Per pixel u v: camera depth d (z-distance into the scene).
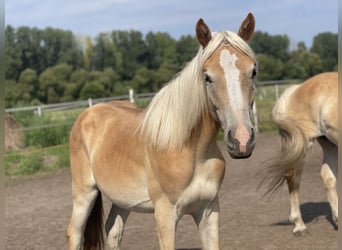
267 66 29.02
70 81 38.84
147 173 2.97
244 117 2.44
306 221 5.34
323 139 5.23
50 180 8.88
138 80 38.25
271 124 13.74
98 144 3.54
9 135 10.89
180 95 2.83
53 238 5.19
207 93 2.64
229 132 2.44
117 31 49.50
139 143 3.06
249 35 2.83
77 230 3.73
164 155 2.82
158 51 47.94
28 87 37.09
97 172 3.48
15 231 5.56
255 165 9.05
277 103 5.51
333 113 4.93
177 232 5.12
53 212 6.47
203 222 3.01
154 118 2.93
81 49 50.50
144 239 4.93
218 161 2.89
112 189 3.33
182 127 2.77
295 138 4.89
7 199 7.47
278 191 7.00
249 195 6.83
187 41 45.97
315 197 6.48
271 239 4.74
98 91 37.66
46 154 10.51
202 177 2.86
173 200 2.86
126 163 3.17
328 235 4.77
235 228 5.19
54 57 48.09
